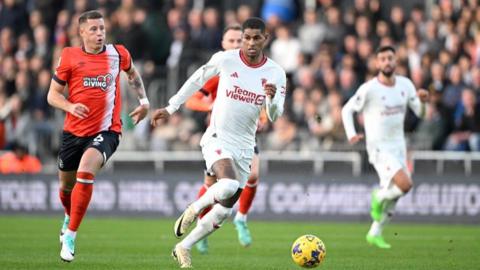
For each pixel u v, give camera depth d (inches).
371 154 1626.5
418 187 2166.6
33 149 2466.8
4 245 1473.9
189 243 1120.8
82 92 1209.4
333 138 2273.6
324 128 2304.4
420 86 2378.2
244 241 1480.1
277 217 2222.0
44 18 2844.5
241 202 1471.5
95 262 1208.8
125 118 2423.7
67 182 1279.5
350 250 1456.7
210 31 2610.7
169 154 2325.3
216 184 1091.9
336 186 2201.0
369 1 2640.3
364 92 1612.9
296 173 2237.9
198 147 2373.3
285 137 2335.1
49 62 2647.6
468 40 2509.8
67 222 1322.6
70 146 1232.2
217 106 1161.4
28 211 2278.5
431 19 2628.0
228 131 1155.9
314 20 2628.0
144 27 2652.6
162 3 2859.3
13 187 2283.5
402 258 1317.7
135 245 1512.1
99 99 1215.6
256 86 1152.2
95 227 1943.9
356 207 2192.4
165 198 2256.4
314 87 2428.6
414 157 2215.8
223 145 1152.2
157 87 2493.8
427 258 1318.9
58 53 2610.7
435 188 2161.7
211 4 2866.6
